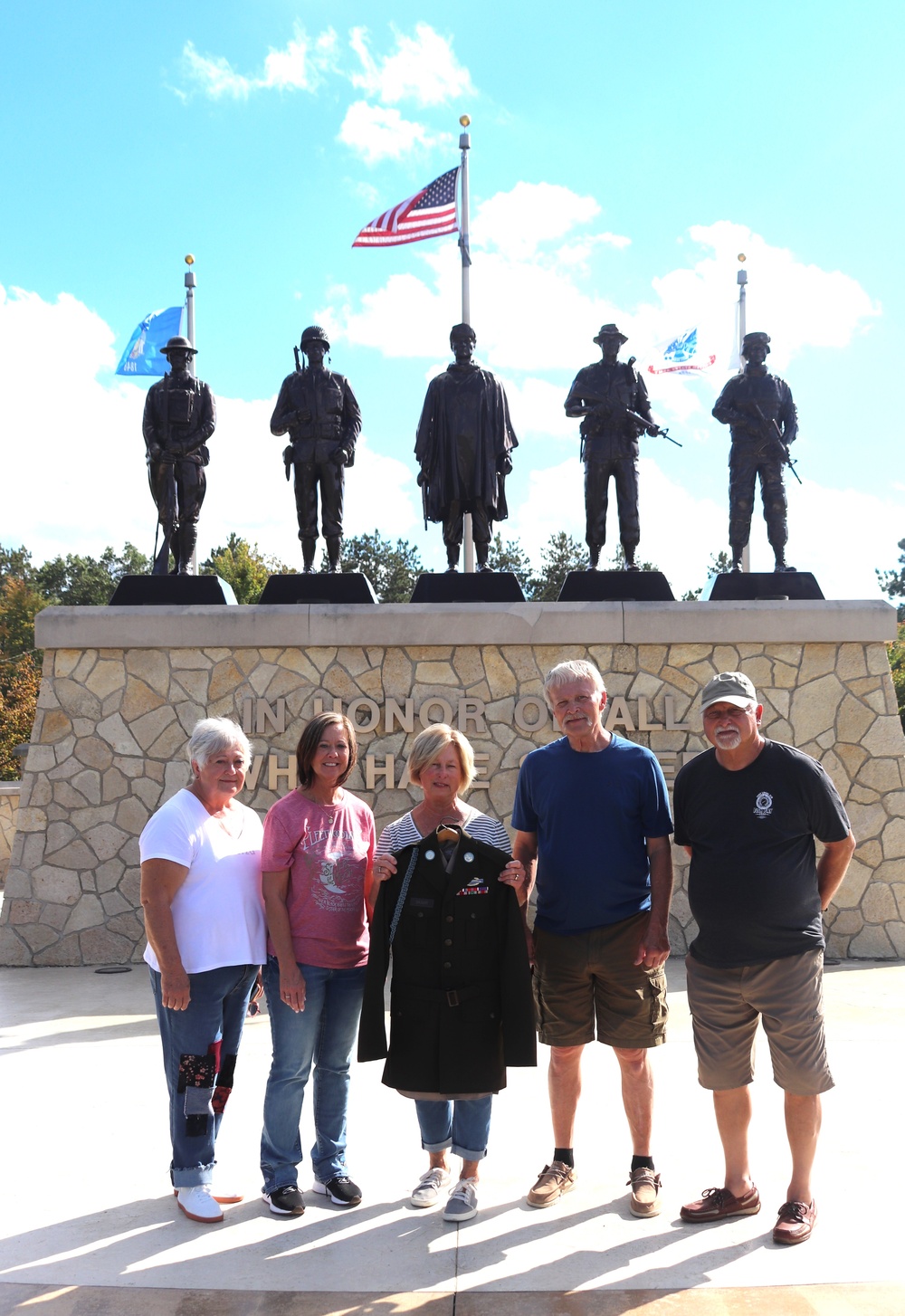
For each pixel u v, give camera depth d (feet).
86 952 31.04
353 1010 13.52
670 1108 16.69
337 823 13.56
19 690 122.72
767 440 34.58
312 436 33.86
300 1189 13.79
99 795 31.71
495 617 31.83
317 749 13.43
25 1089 18.20
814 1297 10.57
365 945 13.64
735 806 12.27
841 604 31.99
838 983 27.02
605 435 34.40
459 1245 11.93
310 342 34.09
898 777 31.37
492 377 34.60
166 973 12.70
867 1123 15.70
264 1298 10.80
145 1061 20.03
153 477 34.53
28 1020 23.70
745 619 31.81
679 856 30.83
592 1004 13.52
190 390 34.58
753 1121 16.01
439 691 31.89
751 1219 12.47
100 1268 11.51
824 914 30.83
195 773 13.65
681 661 31.94
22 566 194.08
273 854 13.12
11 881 31.27
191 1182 12.84
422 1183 13.33
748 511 35.06
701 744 31.63
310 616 31.89
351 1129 16.07
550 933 13.43
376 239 43.21
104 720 31.96
